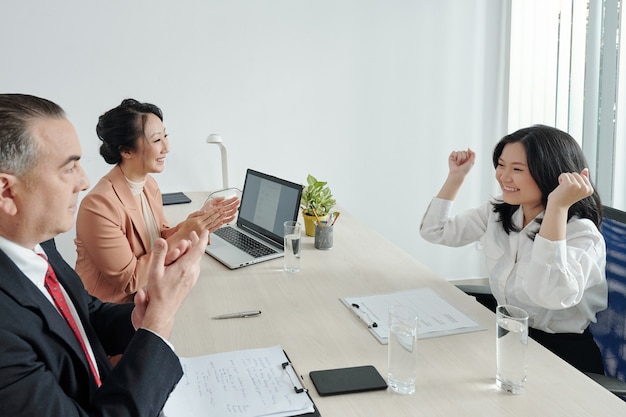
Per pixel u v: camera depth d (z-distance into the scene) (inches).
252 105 125.8
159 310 37.4
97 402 33.5
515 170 61.2
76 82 115.4
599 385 44.3
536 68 127.8
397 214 140.1
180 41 119.0
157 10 116.6
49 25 111.7
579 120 114.0
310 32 125.3
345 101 130.6
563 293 55.4
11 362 30.2
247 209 90.7
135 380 34.1
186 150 124.4
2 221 33.4
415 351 43.1
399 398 42.6
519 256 64.9
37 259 36.2
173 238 70.5
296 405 40.8
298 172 131.7
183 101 121.9
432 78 134.3
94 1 113.0
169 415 39.4
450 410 40.9
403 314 45.3
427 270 71.3
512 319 43.2
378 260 75.3
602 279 60.1
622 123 102.5
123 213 67.6
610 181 107.0
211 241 83.2
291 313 58.1
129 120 69.2
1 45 110.2
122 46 116.3
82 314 43.0
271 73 125.2
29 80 113.0
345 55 128.3
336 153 132.8
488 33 135.1
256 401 41.3
